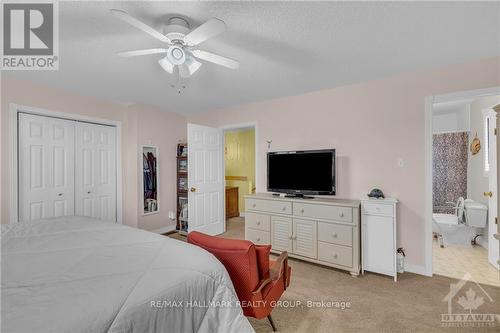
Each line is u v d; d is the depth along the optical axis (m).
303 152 3.29
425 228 2.72
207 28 1.53
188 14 1.70
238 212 6.21
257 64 2.55
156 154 4.43
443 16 1.74
